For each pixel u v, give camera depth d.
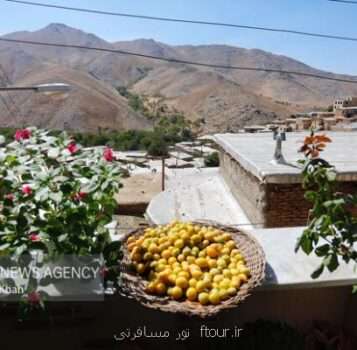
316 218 2.04
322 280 2.36
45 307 2.30
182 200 10.27
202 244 2.55
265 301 2.75
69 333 2.58
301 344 2.54
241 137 11.73
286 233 3.02
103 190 2.12
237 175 9.53
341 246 2.06
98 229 2.20
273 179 6.64
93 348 2.59
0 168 2.08
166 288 2.16
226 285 2.15
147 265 2.33
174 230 2.64
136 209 13.18
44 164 2.21
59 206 2.04
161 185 14.96
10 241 1.95
